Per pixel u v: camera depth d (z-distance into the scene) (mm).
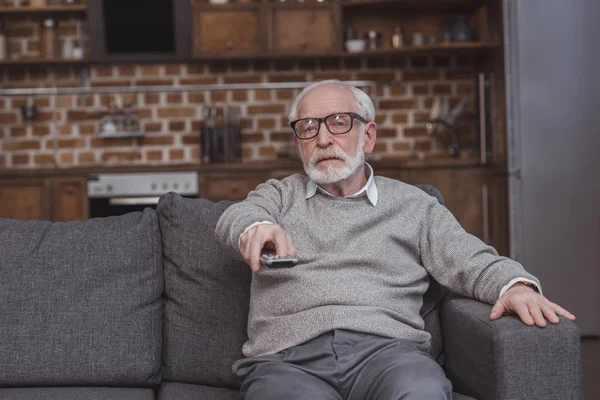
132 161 5691
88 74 5695
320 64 5723
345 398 1730
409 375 1605
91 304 1964
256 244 1629
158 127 5688
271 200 1985
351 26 5680
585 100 4512
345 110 1998
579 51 4512
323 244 1903
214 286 2012
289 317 1803
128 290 1990
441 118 5527
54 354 1914
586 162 4516
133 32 5500
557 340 1588
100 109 5672
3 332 1918
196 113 5699
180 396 1853
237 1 5480
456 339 1840
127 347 1942
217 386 1982
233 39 5457
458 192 5055
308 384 1637
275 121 5691
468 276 1839
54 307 1950
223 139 5504
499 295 1736
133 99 5684
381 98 5672
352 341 1754
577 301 4512
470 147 5594
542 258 4520
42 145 5684
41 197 5141
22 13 5531
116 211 5152
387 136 5676
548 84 4516
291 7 5445
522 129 4535
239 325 1987
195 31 5445
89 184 5133
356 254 1885
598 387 3320
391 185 2053
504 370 1581
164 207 2117
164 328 2035
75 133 5680
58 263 1990
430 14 5652
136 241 2041
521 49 4520
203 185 5145
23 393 1845
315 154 1977
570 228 4523
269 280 1878
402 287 1902
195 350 1981
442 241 1939
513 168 4543
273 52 5449
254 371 1728
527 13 4516
